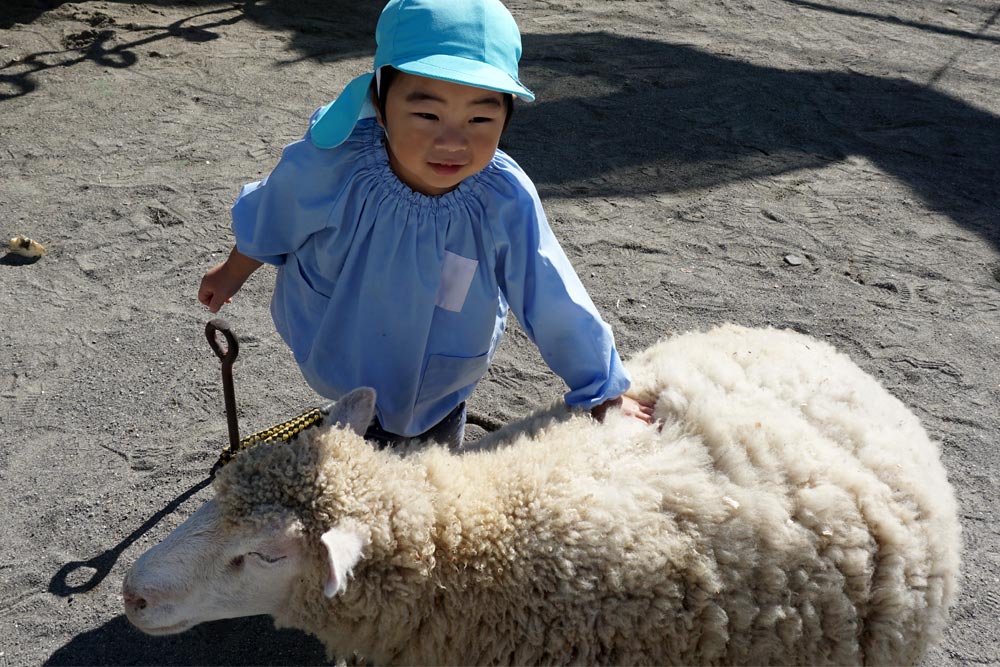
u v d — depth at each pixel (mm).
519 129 6945
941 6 11516
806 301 4953
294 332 2879
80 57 7758
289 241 2721
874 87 8344
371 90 2537
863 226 5805
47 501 3426
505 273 2688
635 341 4516
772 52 9203
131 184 5746
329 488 2215
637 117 7289
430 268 2633
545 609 2273
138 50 8008
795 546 2322
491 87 2285
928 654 3002
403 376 2795
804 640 2334
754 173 6469
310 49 8344
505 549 2271
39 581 3105
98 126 6539
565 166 6387
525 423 2766
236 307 4629
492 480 2387
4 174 5785
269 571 2225
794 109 7672
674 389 2715
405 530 2219
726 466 2439
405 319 2705
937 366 4461
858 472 2473
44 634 2936
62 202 5500
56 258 4941
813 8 10977
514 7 10227
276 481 2223
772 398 2686
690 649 2312
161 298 4668
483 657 2342
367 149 2604
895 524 2412
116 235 5191
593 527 2287
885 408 2797
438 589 2275
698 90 7949
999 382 4375
